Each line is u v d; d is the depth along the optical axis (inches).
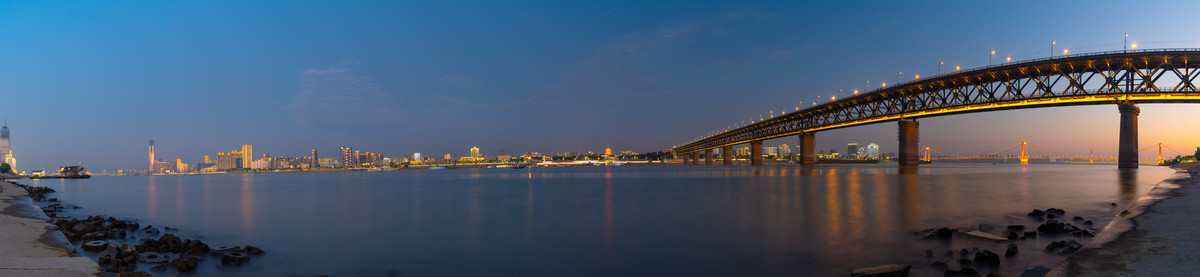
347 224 1200.8
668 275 629.3
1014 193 1834.4
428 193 2581.2
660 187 2770.7
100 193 3115.2
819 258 689.6
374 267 706.2
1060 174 4264.3
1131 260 442.3
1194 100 4052.7
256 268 700.7
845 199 1662.2
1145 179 2810.0
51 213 1492.4
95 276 512.4
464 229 1077.8
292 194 2696.9
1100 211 1134.4
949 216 1115.3
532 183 3791.8
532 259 744.3
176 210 1720.0
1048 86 4827.8
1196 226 623.8
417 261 742.5
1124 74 4389.8
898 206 1381.6
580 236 950.4
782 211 1301.7
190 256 753.0
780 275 608.1
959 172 5265.8
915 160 6136.8
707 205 1540.4
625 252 780.0
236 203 2025.1
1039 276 438.6
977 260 582.2
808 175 4662.9
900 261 641.0
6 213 1295.5
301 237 992.2
